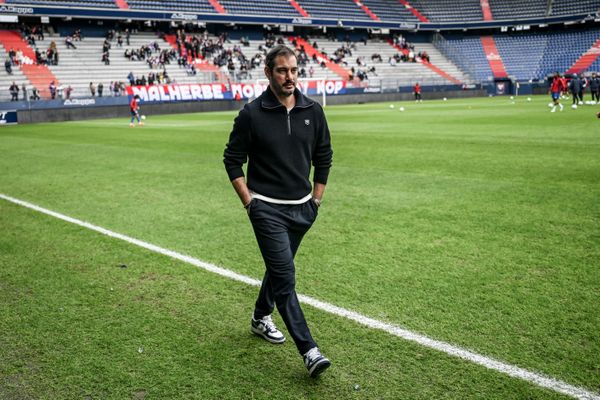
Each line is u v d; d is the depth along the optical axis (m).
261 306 3.78
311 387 3.22
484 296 4.42
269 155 3.36
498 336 3.73
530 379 3.18
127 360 3.59
